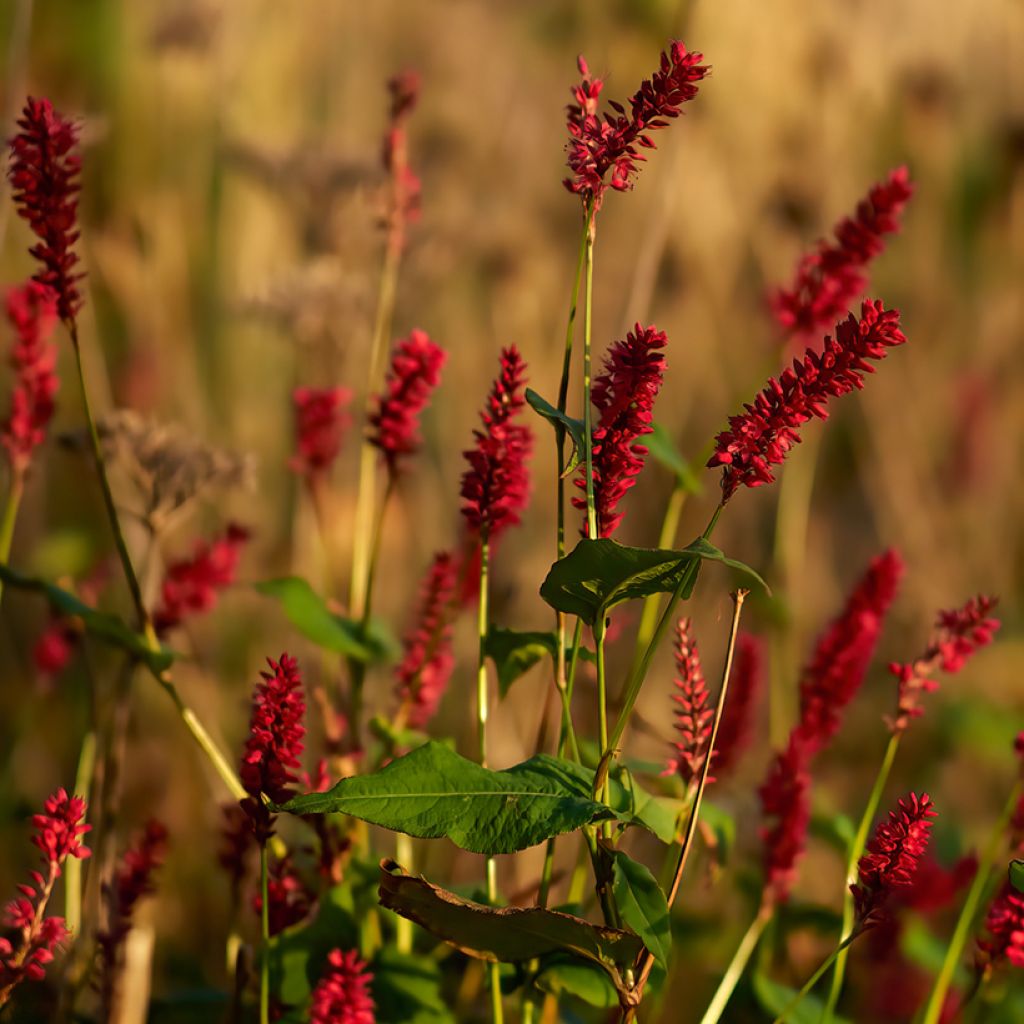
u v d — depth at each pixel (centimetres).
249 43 380
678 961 248
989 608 226
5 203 250
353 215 311
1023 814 228
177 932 262
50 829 214
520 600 309
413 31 407
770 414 209
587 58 394
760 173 378
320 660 284
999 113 426
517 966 224
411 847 244
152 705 283
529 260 362
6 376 307
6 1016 233
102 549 332
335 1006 214
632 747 290
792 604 286
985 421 395
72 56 358
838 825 238
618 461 212
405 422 230
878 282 405
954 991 241
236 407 346
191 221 357
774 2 383
